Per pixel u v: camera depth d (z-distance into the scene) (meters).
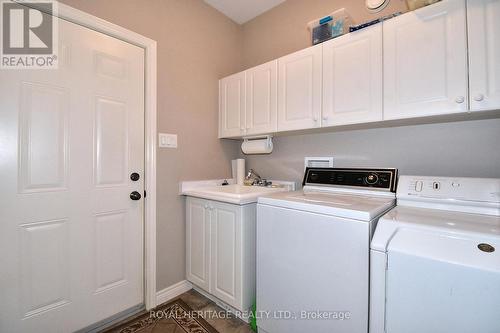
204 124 2.09
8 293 1.19
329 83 1.50
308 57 1.60
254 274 1.57
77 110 1.39
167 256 1.83
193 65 2.00
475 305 0.73
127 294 1.62
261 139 2.11
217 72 2.21
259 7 2.20
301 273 1.19
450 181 1.17
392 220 0.97
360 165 1.69
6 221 1.18
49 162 1.30
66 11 1.33
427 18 1.16
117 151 1.57
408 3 1.22
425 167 1.44
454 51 1.09
